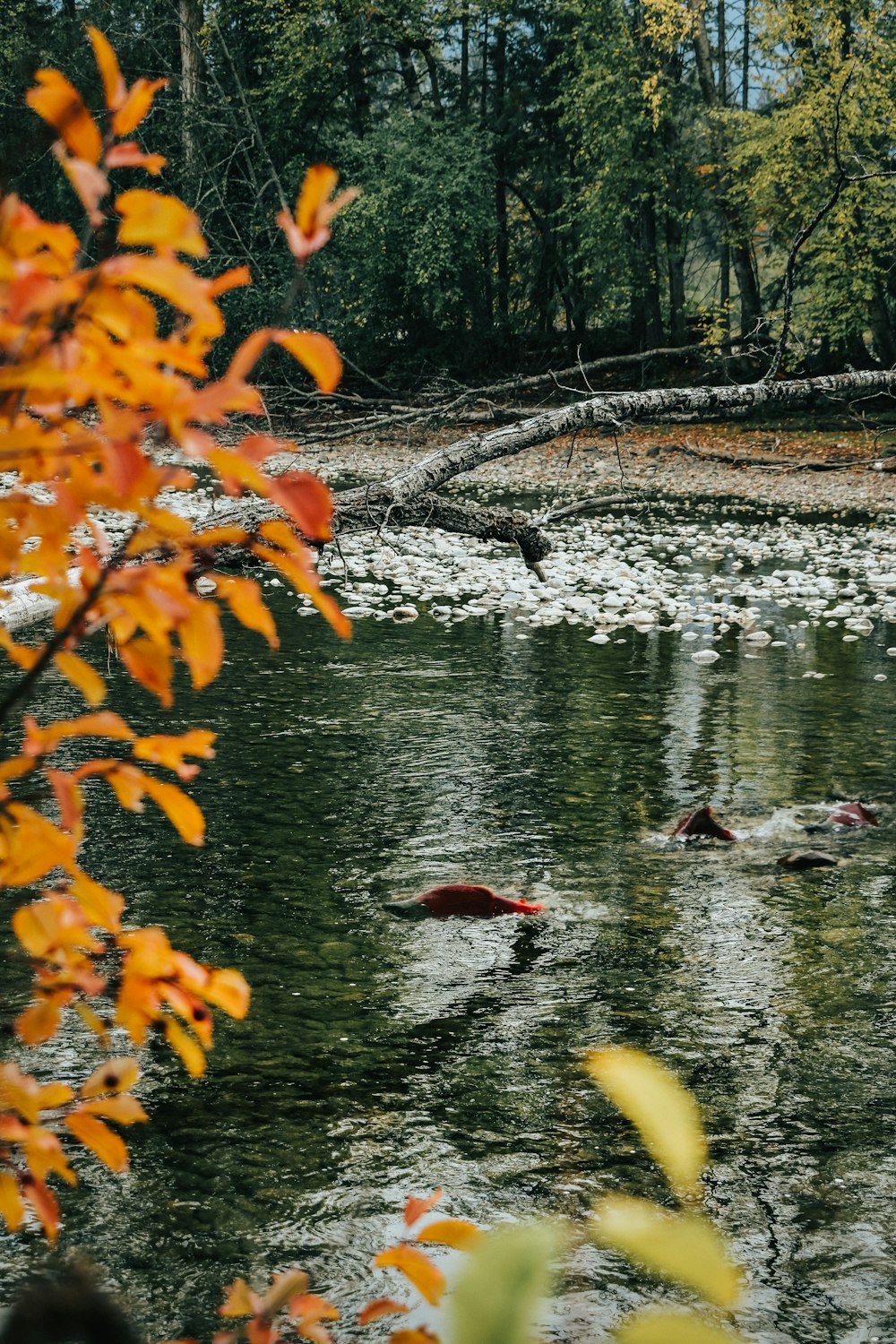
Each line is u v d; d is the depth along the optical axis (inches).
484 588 493.7
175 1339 90.4
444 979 156.8
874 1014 148.2
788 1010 149.3
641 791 240.7
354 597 462.0
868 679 342.6
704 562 575.5
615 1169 115.0
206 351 26.5
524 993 153.4
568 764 258.5
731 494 883.4
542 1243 13.0
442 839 211.6
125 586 29.9
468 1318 12.5
